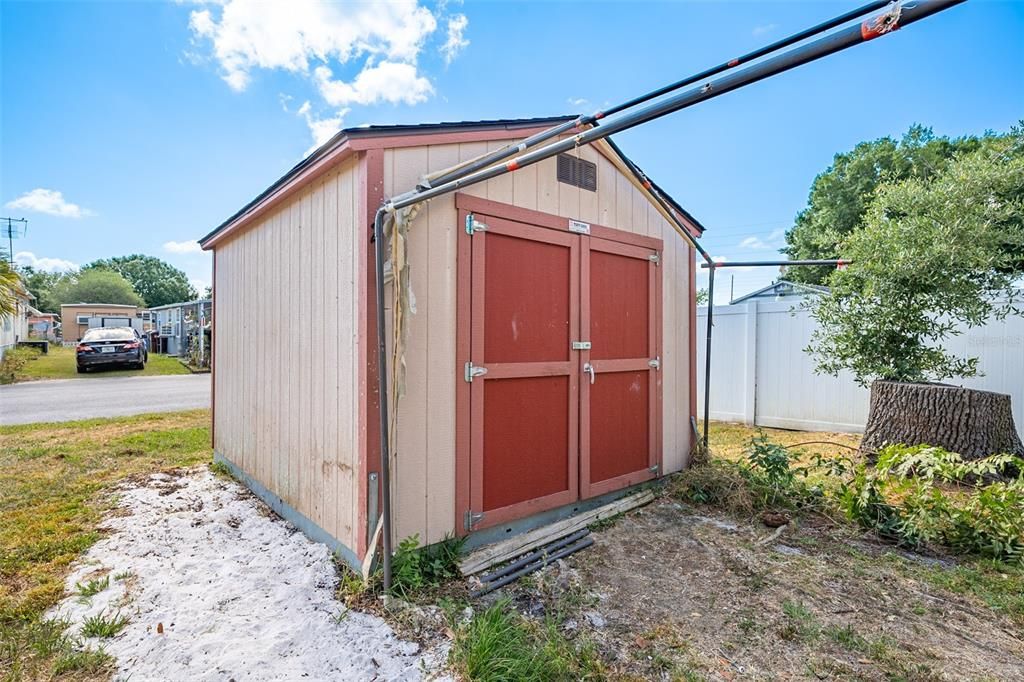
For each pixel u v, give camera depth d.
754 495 3.69
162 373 13.88
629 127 1.73
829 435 5.84
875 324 4.88
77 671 1.85
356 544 2.57
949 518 2.96
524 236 3.10
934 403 4.28
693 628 2.15
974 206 4.38
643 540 3.09
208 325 16.41
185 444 5.67
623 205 3.79
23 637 2.06
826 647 2.01
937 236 4.41
